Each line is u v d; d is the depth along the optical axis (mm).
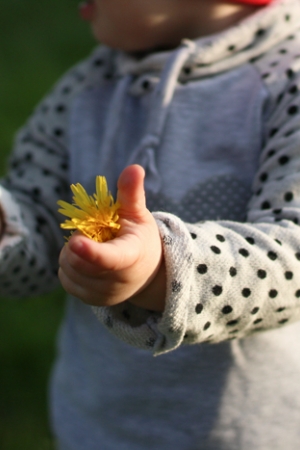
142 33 663
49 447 969
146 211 495
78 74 759
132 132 694
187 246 514
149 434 690
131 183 482
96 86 734
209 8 652
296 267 553
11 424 1002
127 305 542
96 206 491
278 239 560
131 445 699
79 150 718
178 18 654
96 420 716
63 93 755
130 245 479
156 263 502
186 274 510
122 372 689
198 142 661
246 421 676
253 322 552
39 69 1938
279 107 631
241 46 662
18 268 682
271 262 545
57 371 776
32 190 727
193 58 657
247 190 648
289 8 660
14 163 769
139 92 691
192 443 680
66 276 498
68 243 477
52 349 1121
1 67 1936
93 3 683
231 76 664
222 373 668
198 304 522
